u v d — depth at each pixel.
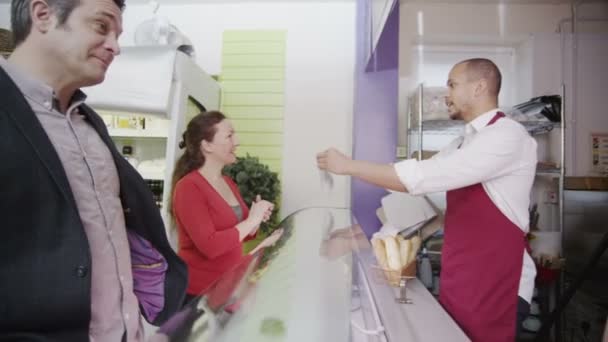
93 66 0.70
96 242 0.75
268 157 2.76
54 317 0.61
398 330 0.73
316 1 2.74
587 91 2.62
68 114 0.76
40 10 0.65
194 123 1.63
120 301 0.82
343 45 2.74
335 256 1.07
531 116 2.29
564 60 2.64
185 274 1.02
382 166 1.26
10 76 0.64
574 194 2.53
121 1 0.73
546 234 2.32
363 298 0.84
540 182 2.66
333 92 2.75
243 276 0.93
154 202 0.98
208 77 2.46
